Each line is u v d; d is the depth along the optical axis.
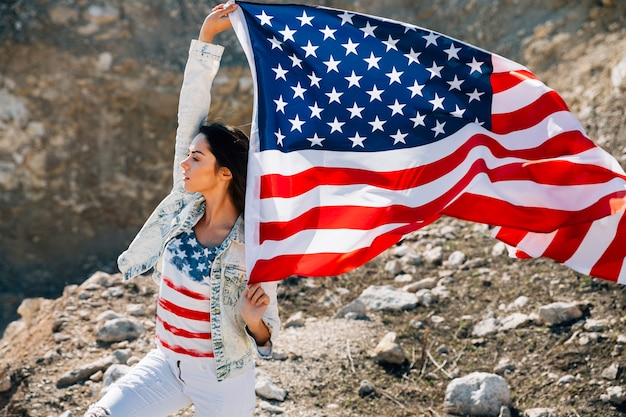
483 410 4.10
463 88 3.38
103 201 8.43
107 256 8.27
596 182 3.25
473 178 3.23
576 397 4.11
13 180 8.30
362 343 4.77
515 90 3.38
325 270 3.05
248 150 3.02
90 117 8.34
